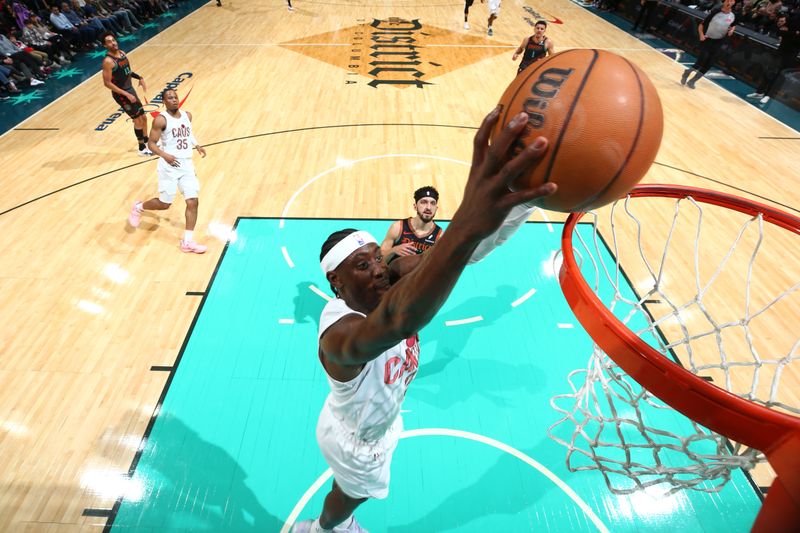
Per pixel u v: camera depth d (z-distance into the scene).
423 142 7.21
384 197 5.94
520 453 3.37
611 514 3.05
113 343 4.03
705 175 6.61
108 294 4.48
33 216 5.46
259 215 5.59
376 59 10.61
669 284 4.73
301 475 3.22
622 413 3.61
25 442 3.31
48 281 4.60
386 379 1.82
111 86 6.11
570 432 3.49
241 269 4.83
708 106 8.77
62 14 10.48
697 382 1.36
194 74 9.61
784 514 1.17
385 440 2.19
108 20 11.68
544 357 4.04
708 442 3.40
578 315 1.74
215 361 3.93
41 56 9.48
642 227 5.52
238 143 7.09
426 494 3.14
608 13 15.02
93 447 3.30
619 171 1.04
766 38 9.52
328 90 9.02
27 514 2.94
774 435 1.24
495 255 5.07
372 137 7.33
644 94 1.05
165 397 3.64
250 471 3.23
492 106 8.46
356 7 15.15
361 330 1.03
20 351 3.92
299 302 4.48
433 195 3.59
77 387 3.68
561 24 13.70
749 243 5.31
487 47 11.53
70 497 3.03
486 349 4.09
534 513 3.06
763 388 3.75
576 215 2.11
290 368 3.90
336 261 1.61
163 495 3.07
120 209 5.62
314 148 7.00
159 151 4.59
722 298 4.60
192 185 4.82
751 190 6.30
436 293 0.84
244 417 3.54
